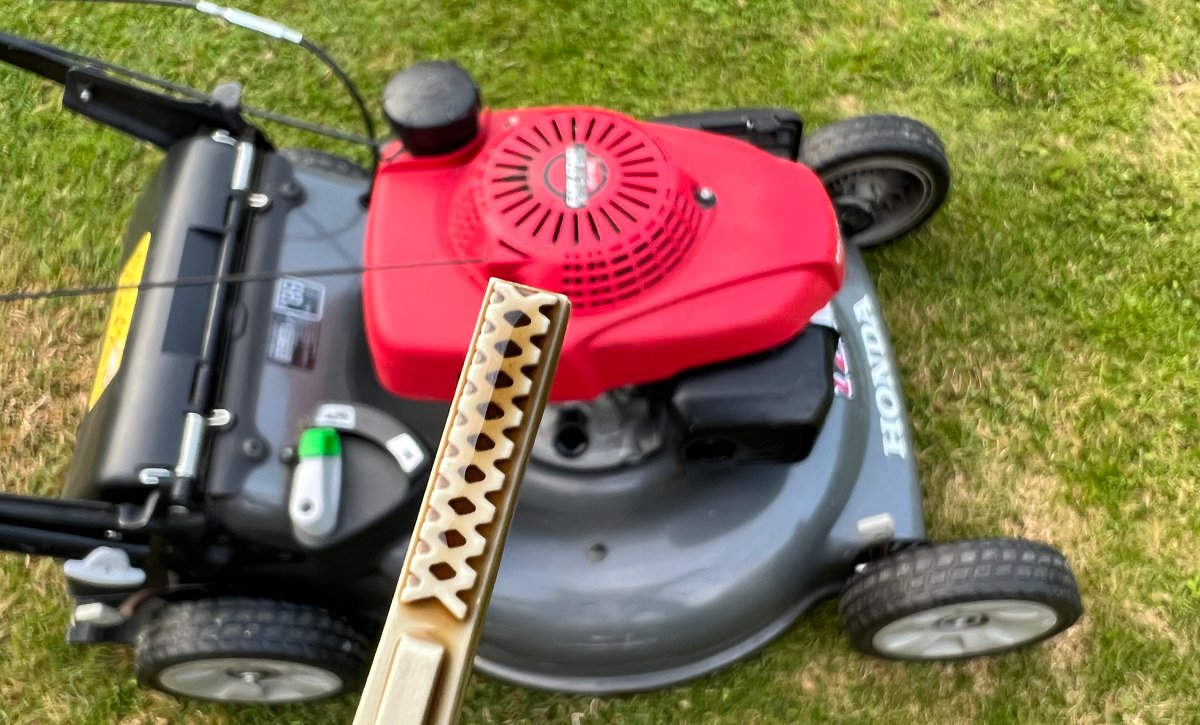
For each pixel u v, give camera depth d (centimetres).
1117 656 129
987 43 162
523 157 95
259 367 107
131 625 116
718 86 160
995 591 106
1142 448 138
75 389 142
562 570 112
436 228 97
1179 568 133
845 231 138
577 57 161
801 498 114
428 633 60
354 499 105
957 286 146
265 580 109
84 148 153
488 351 64
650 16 164
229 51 159
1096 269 148
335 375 109
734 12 164
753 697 127
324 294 112
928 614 110
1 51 105
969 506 136
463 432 63
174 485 100
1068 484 137
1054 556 109
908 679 128
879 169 131
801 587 117
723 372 98
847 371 121
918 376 141
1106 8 165
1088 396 141
